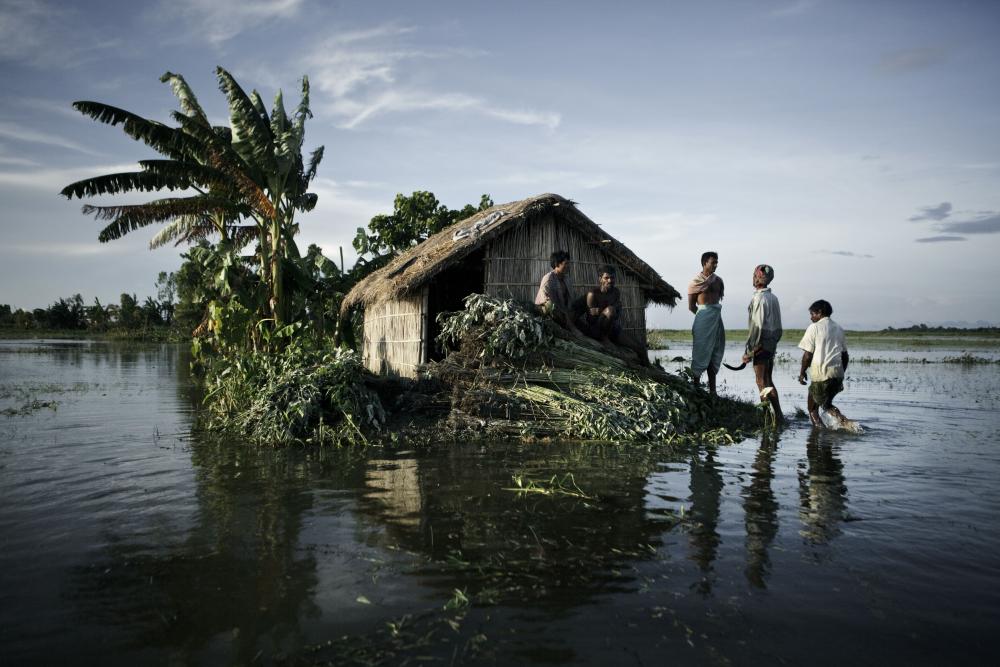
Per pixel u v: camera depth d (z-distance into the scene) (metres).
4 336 64.19
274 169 12.48
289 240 14.18
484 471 5.41
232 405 8.85
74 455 6.31
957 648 2.45
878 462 5.75
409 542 3.62
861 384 13.97
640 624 2.63
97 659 2.41
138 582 3.11
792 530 3.81
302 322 13.29
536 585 3.02
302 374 7.78
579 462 5.77
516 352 7.66
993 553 3.44
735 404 9.56
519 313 7.71
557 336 8.10
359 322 15.98
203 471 5.55
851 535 3.72
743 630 2.58
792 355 26.47
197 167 11.75
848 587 3.00
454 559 3.34
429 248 11.20
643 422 7.10
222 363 9.80
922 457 5.98
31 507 4.42
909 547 3.53
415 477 5.21
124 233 12.91
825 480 5.05
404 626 2.62
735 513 4.15
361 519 4.06
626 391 7.64
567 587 2.99
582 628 2.60
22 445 6.88
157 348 38.84
